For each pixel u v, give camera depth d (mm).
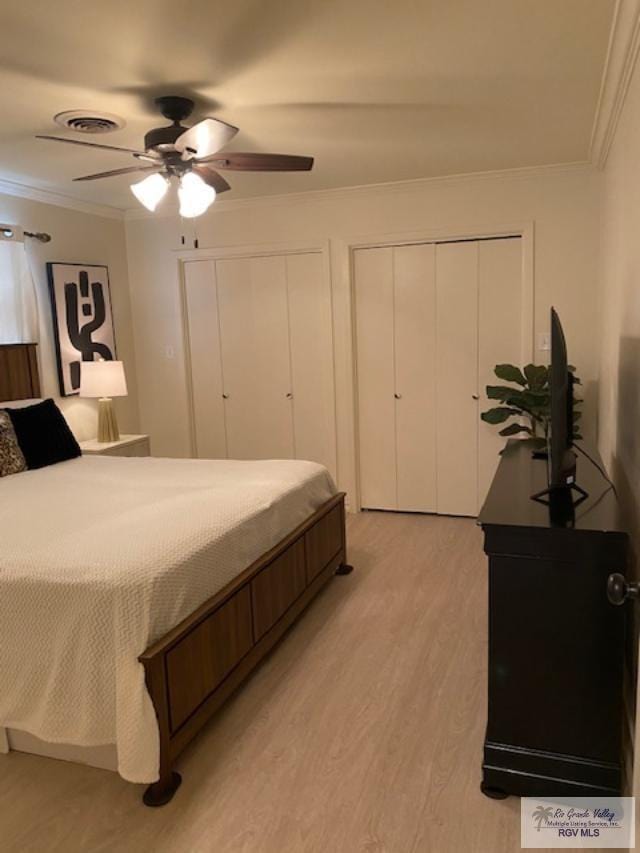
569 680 1875
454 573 3754
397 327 4812
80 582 2018
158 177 2818
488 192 4355
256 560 2701
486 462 4738
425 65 2477
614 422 3072
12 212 4266
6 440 3566
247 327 5211
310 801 1967
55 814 1942
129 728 1904
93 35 2170
